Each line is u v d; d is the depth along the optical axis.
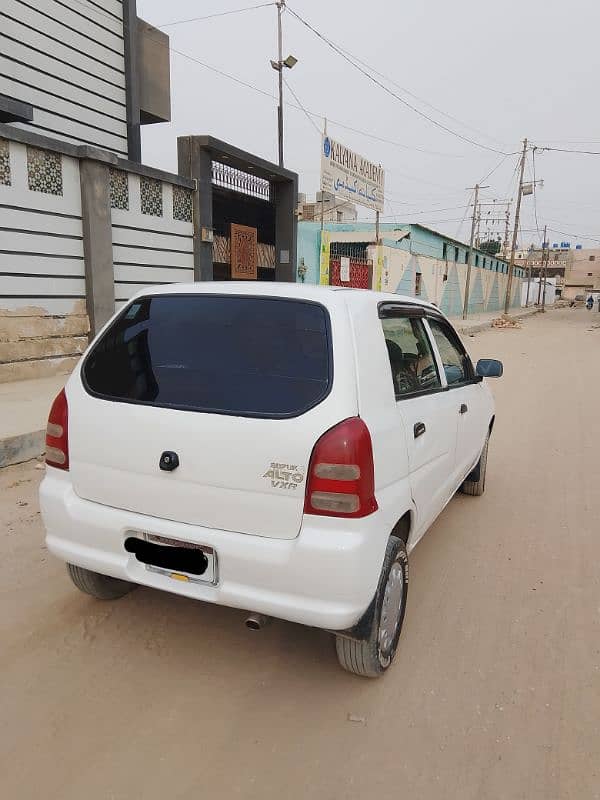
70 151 8.30
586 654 2.96
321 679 2.70
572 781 2.18
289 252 15.25
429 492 3.19
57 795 2.04
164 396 2.49
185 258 11.30
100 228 8.89
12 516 4.26
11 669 2.67
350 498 2.24
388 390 2.65
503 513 4.79
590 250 91.00
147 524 2.46
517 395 10.23
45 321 8.27
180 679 2.66
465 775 2.19
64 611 3.13
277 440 2.26
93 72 10.23
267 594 2.32
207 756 2.24
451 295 36.62
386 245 25.05
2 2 8.56
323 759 2.24
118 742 2.29
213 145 11.38
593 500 5.14
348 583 2.24
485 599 3.45
